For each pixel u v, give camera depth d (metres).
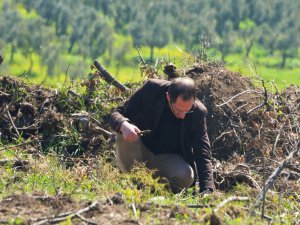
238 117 12.42
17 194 8.51
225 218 8.45
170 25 107.12
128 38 115.31
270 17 128.62
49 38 98.25
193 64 13.29
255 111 12.53
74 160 11.90
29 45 92.38
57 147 12.53
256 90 13.02
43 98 13.21
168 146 10.09
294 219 8.99
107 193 9.28
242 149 12.12
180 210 8.25
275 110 12.52
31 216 7.96
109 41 99.75
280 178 11.10
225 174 11.26
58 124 12.80
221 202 8.97
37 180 9.99
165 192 9.43
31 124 12.91
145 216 8.12
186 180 10.02
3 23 96.62
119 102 12.98
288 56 106.44
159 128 9.91
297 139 11.98
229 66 15.02
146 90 9.77
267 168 11.36
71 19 111.19
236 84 12.91
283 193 10.19
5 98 13.14
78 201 8.41
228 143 12.20
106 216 8.02
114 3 126.81
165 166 10.11
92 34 103.75
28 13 118.44
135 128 9.59
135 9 125.38
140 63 13.62
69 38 105.44
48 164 11.14
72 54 99.25
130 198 8.66
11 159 11.27
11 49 92.00
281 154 11.79
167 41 102.62
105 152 12.02
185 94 9.20
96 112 12.78
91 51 97.38
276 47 108.06
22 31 94.50
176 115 9.55
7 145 12.37
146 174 9.49
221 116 12.41
